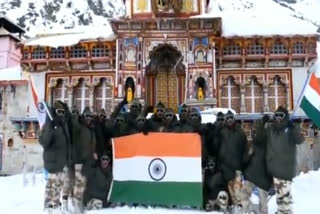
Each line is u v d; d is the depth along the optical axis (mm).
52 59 29703
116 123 11750
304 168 26469
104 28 31703
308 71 27859
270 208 11359
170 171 11008
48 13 144250
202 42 27688
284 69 28234
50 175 9953
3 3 144750
